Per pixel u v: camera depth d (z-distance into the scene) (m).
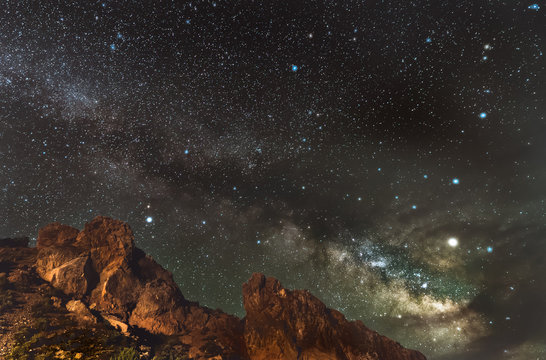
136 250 38.66
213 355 30.84
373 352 34.47
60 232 38.38
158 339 31.61
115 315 32.31
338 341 34.75
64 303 30.59
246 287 39.25
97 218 38.47
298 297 37.94
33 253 35.91
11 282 30.89
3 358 21.31
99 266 35.44
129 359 23.91
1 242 37.03
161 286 36.06
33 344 23.73
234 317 37.09
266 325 34.81
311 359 32.31
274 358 32.19
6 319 26.11
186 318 34.88
